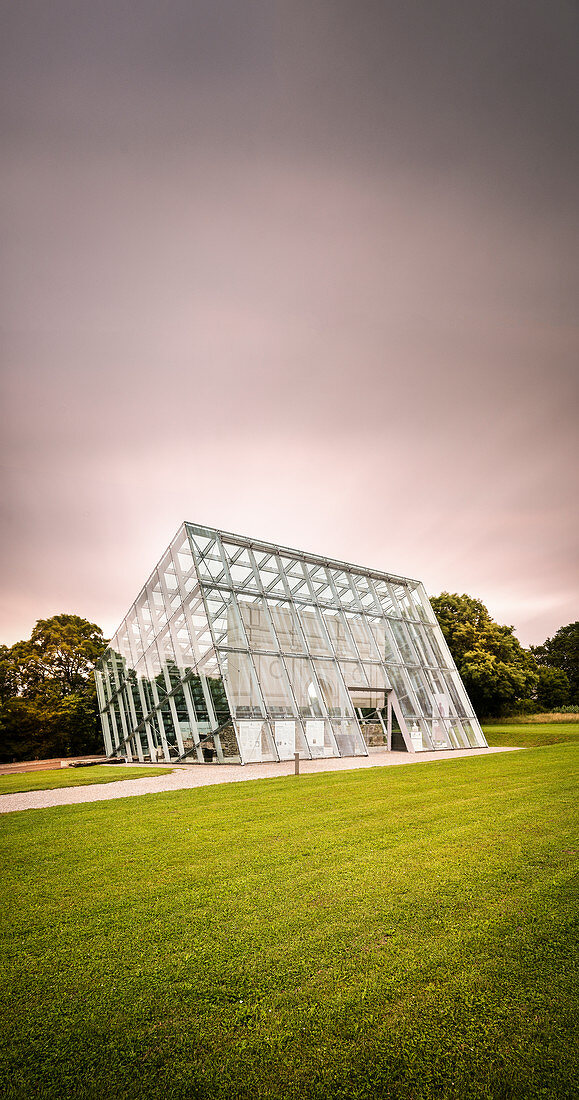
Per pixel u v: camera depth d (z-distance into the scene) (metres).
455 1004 4.18
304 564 34.22
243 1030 3.94
